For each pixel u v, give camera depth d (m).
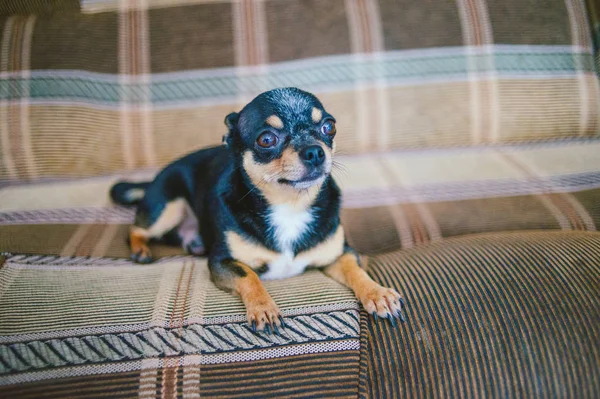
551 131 2.28
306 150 1.28
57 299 1.23
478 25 2.20
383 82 2.21
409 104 2.23
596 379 1.00
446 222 1.74
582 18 2.24
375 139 2.27
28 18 2.09
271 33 2.17
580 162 2.03
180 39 2.15
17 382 1.00
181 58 2.15
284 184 1.34
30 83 2.03
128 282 1.34
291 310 1.19
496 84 2.22
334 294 1.25
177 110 2.16
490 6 2.21
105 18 2.12
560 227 1.67
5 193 1.97
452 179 2.02
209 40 2.15
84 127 2.07
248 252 1.40
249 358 1.05
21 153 2.03
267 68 2.17
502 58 2.21
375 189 1.99
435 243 1.57
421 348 1.07
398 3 2.20
